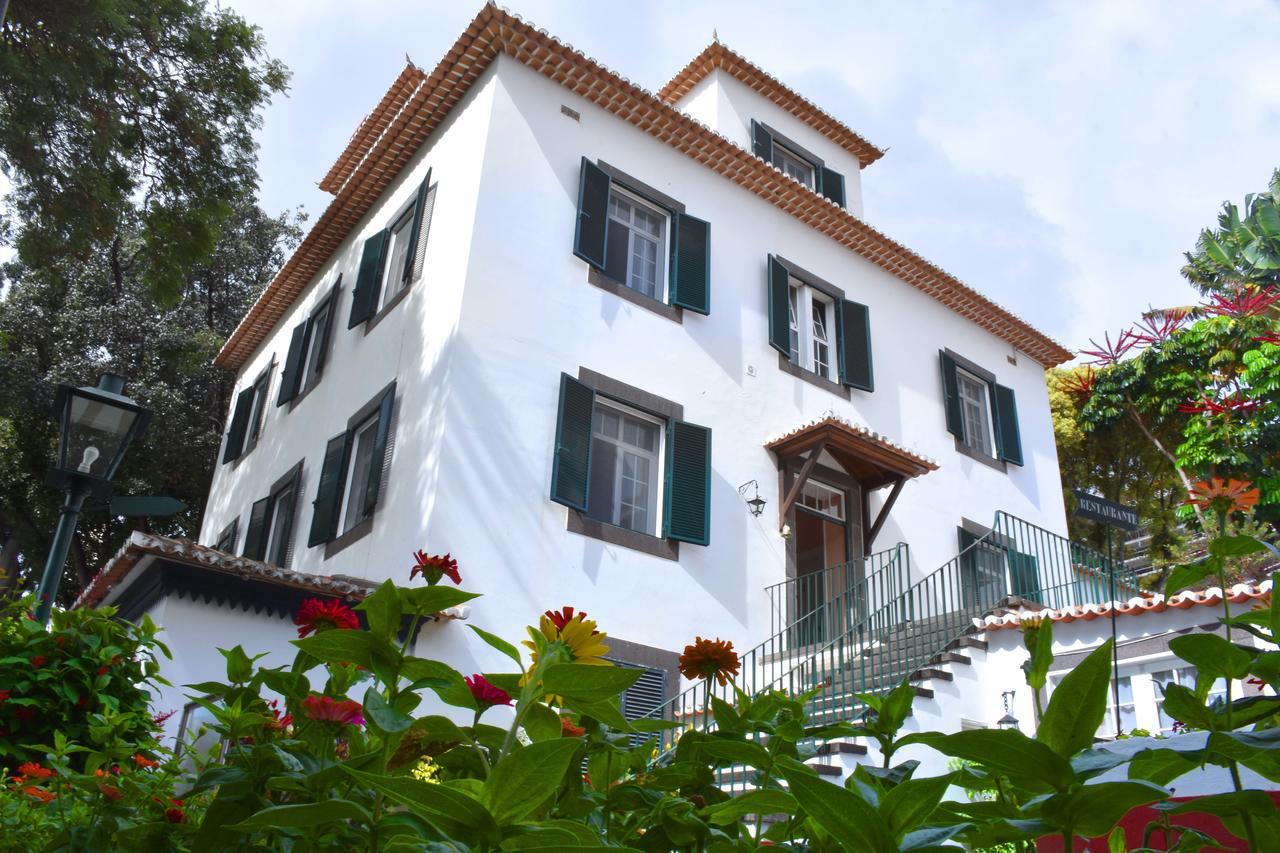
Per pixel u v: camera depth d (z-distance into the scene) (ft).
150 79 38.34
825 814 3.39
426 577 5.42
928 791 3.77
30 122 35.47
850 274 49.47
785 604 39.06
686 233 42.24
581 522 34.71
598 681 4.41
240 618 27.25
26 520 67.10
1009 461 52.75
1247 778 5.85
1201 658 3.97
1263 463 51.49
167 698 25.29
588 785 5.66
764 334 43.83
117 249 68.90
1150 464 65.05
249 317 58.18
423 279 38.32
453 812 3.59
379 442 36.37
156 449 65.77
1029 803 3.53
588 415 35.96
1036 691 3.72
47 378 63.72
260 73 40.52
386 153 44.14
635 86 40.60
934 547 46.47
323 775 4.39
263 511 47.50
